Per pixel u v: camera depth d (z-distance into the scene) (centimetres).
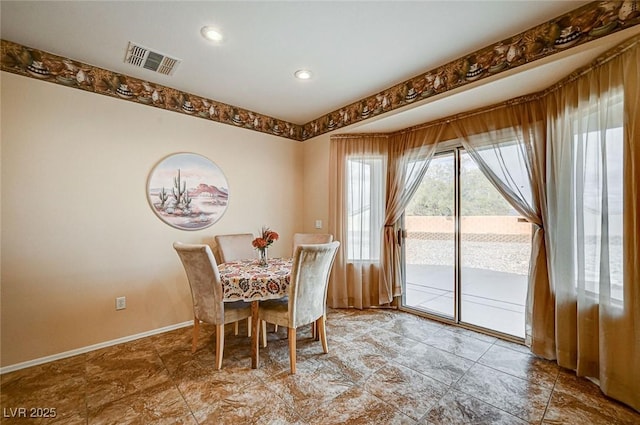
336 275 367
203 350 253
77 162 250
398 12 189
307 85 300
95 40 221
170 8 185
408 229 356
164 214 298
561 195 217
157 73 273
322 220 400
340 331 293
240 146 364
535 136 243
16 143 225
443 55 242
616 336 181
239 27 205
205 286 225
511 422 163
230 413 171
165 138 301
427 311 338
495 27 204
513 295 285
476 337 277
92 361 234
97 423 164
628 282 174
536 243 242
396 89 299
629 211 172
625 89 172
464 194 309
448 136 311
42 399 186
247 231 370
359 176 368
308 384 200
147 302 288
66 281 245
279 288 223
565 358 216
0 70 219
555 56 194
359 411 173
